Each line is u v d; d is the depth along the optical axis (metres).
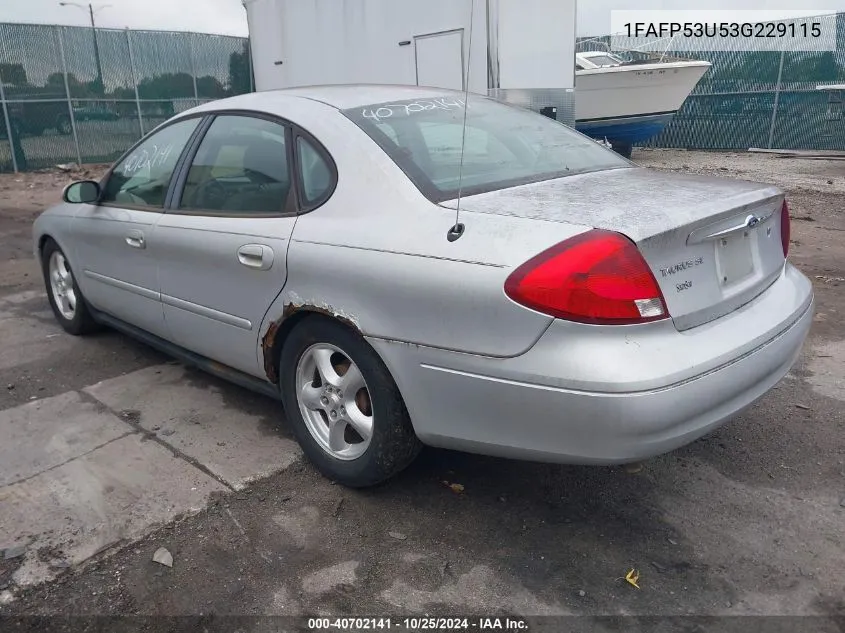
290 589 2.45
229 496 2.98
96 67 17.50
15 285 6.47
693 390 2.25
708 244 2.48
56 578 2.49
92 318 4.82
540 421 2.29
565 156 3.28
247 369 3.39
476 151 3.04
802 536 2.68
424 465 3.22
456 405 2.48
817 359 4.34
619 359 2.16
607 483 3.06
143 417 3.70
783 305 2.78
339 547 2.66
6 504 2.92
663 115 16.66
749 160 16.20
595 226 2.26
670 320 2.29
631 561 2.57
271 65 12.04
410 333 2.53
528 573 2.51
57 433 3.53
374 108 3.17
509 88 8.52
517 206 2.50
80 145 17.62
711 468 3.16
